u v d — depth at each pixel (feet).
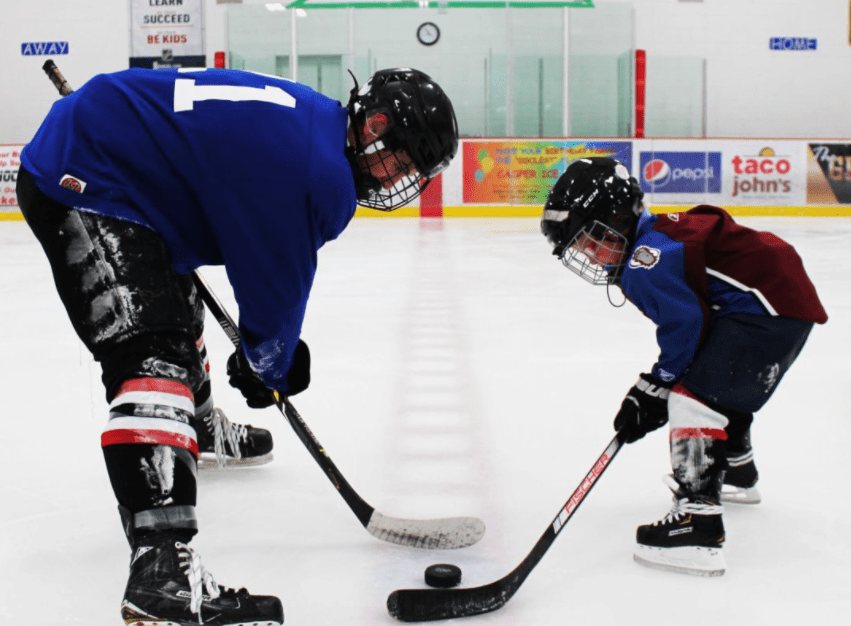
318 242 4.72
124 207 4.44
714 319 5.47
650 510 6.13
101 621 4.55
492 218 35.35
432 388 9.69
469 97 40.70
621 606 4.74
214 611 4.01
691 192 35.32
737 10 42.55
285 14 40.40
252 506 6.23
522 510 6.15
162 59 42.06
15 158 35.60
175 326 4.36
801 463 7.15
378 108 4.67
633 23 39.50
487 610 4.59
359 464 7.14
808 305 5.44
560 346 12.00
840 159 35.50
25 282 18.76
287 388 5.54
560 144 35.22
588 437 7.85
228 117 4.48
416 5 40.09
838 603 4.76
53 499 6.34
